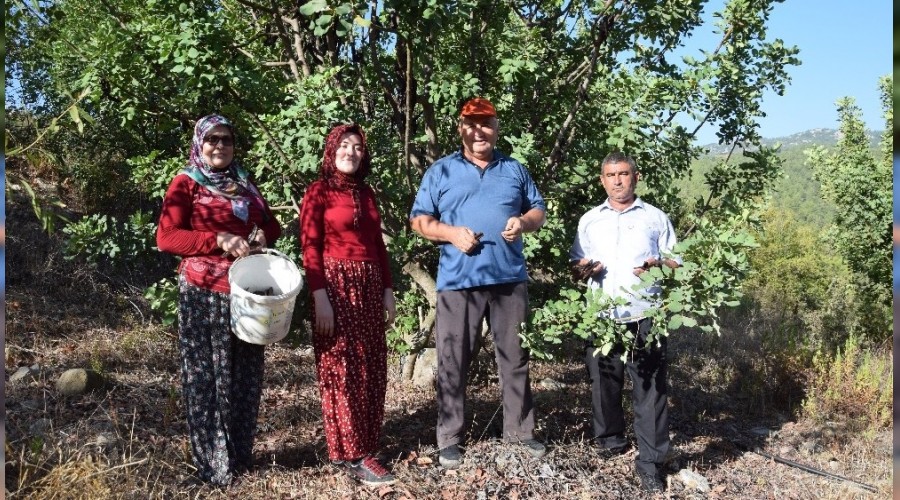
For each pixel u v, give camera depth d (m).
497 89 5.24
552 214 4.93
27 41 7.57
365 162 3.76
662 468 4.59
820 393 6.32
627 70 5.04
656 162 4.84
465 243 3.68
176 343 6.40
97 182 9.31
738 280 3.62
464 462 3.96
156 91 4.66
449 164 3.93
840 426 5.82
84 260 7.70
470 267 3.83
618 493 3.88
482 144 3.86
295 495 3.58
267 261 3.53
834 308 10.79
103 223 4.76
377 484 3.67
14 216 8.18
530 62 4.48
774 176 5.20
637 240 4.07
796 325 9.38
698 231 3.79
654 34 5.16
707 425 5.70
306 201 3.71
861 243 9.73
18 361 5.37
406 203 5.14
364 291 3.73
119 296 7.34
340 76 5.00
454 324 3.90
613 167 4.11
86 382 4.74
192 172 3.51
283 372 5.93
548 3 5.40
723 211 5.13
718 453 5.07
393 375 6.12
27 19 3.51
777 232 15.03
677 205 5.36
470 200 3.85
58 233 8.18
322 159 4.09
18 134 8.64
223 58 4.30
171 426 4.38
